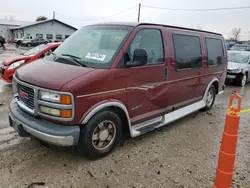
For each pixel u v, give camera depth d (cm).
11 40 4862
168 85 432
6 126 459
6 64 779
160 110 431
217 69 602
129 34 364
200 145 415
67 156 354
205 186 299
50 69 331
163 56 414
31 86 313
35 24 4253
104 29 398
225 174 246
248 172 335
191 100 524
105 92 324
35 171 314
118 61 339
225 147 243
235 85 1046
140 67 369
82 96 299
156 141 421
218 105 689
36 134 309
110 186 291
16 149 369
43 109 307
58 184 290
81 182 296
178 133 464
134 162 347
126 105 358
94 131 330
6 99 641
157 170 330
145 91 385
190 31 498
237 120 237
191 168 339
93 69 322
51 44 869
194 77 509
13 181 292
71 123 301
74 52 378
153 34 402
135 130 387
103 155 354
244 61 1075
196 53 508
